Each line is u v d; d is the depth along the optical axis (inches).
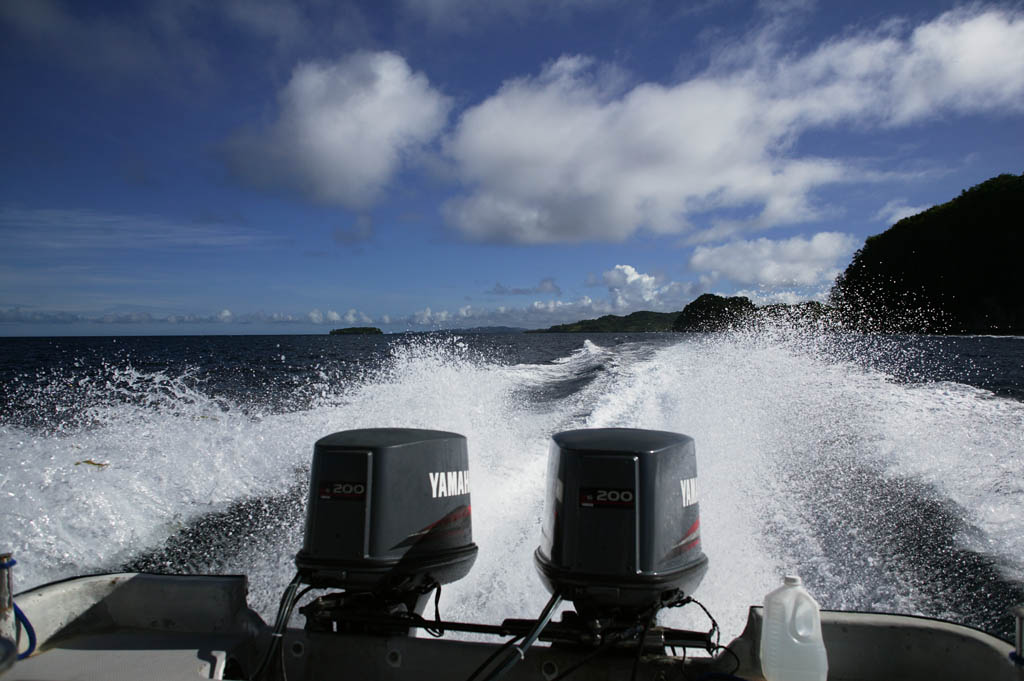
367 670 75.3
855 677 67.3
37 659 72.6
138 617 81.4
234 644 76.9
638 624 72.5
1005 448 262.2
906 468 240.8
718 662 69.2
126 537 182.9
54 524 185.2
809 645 61.3
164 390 561.0
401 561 79.7
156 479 233.9
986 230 3189.0
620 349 1029.2
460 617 128.3
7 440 283.3
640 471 74.9
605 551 73.8
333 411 366.3
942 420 323.3
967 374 695.7
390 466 81.2
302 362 1049.5
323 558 79.4
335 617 77.7
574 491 76.0
